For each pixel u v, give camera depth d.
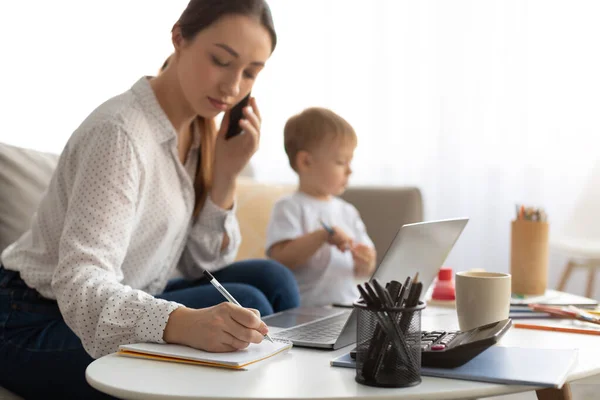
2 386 1.30
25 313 1.28
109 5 2.87
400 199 2.36
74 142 1.26
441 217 3.24
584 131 3.14
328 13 3.23
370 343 0.81
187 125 1.46
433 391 0.79
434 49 3.21
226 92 1.26
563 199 3.17
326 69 3.23
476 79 3.20
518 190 3.21
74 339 1.24
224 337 0.93
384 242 2.36
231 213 1.60
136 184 1.23
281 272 1.56
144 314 1.00
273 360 0.94
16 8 2.72
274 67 3.22
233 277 1.57
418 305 0.83
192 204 1.45
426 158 3.24
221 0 1.22
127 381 0.82
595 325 1.20
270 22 1.26
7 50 2.71
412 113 3.23
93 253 1.11
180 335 0.97
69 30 2.80
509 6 3.17
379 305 0.81
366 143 3.25
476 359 0.92
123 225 1.17
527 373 0.84
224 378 0.84
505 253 3.23
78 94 2.82
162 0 2.92
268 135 3.22
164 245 1.41
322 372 0.87
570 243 2.93
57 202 1.29
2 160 1.70
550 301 1.44
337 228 1.91
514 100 3.18
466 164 3.24
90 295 1.04
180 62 1.30
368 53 3.23
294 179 3.21
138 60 2.91
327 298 1.95
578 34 3.13
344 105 3.24
